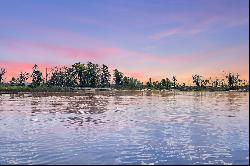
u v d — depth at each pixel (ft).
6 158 73.10
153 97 408.87
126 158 72.95
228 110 203.62
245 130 111.04
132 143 89.76
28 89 551.18
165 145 86.94
